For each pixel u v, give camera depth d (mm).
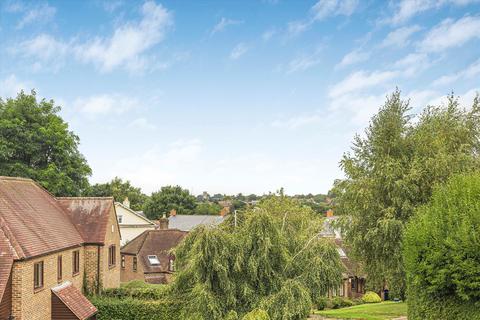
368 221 30938
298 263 22328
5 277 18938
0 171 40531
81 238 28859
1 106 43562
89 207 31375
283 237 22891
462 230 16359
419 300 18797
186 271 22281
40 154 43281
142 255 46969
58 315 23062
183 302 23797
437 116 31656
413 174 28391
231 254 21719
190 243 23156
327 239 23156
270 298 20969
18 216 22547
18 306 19484
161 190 104562
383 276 32062
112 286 31906
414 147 30438
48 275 22859
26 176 41031
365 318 28531
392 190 29391
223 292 21516
